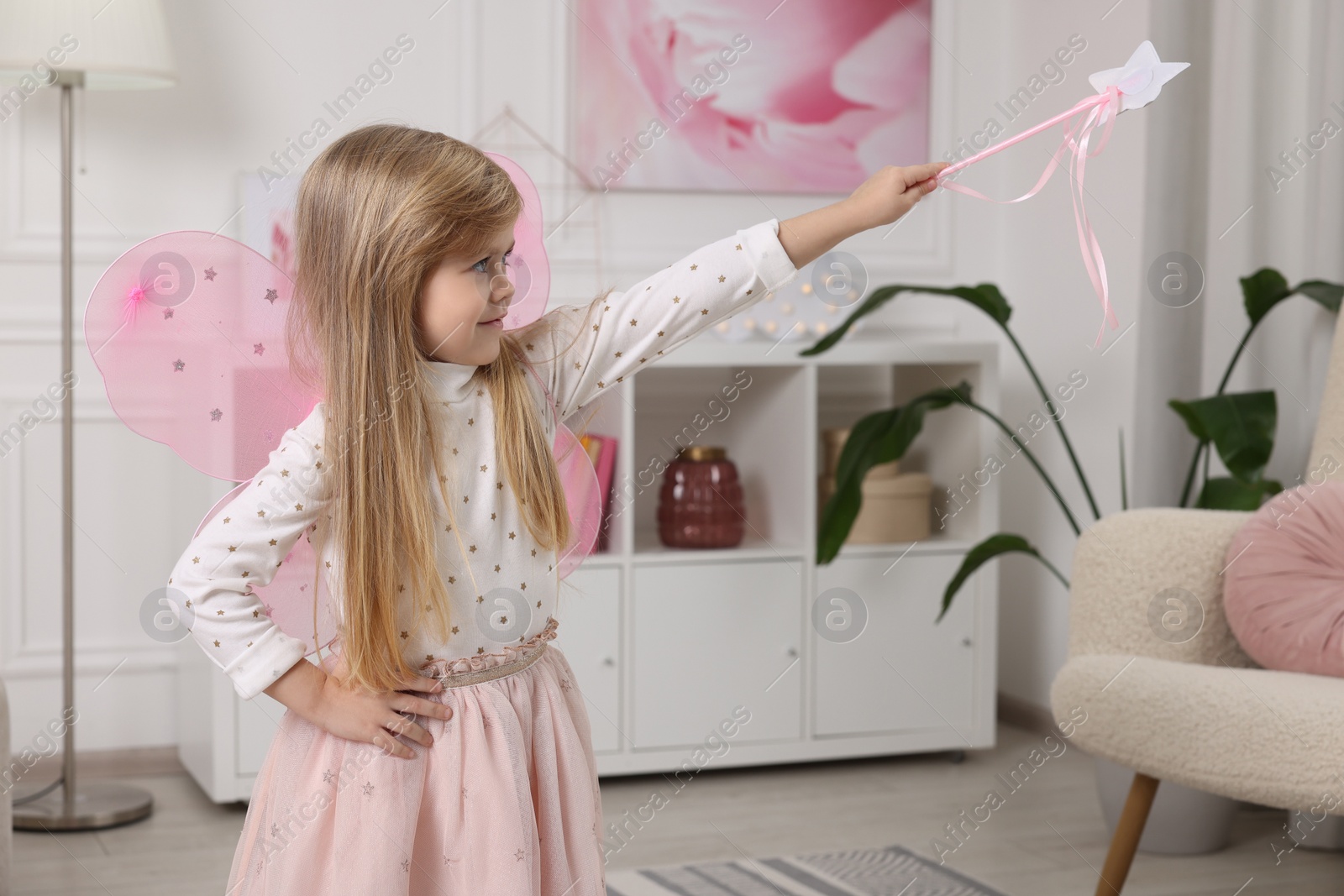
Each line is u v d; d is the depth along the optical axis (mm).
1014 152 2805
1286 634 1502
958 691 2463
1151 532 1622
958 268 2838
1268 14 2117
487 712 974
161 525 2402
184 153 2373
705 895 1746
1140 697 1483
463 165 970
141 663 2400
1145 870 1862
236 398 1021
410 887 959
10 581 2328
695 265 1075
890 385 2807
